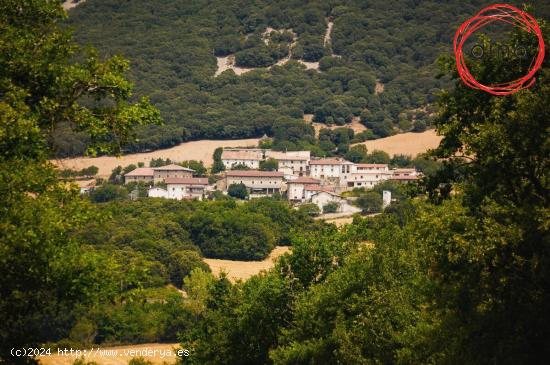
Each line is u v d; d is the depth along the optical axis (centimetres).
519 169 11138
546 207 10788
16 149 10162
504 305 10906
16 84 11031
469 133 11981
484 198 11256
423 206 12706
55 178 10375
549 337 10519
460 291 11581
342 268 17688
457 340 11362
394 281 16000
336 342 15588
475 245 10625
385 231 17350
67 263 9550
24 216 9444
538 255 10375
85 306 9944
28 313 10144
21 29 11456
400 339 13925
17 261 9294
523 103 10906
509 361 10581
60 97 11200
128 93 11669
